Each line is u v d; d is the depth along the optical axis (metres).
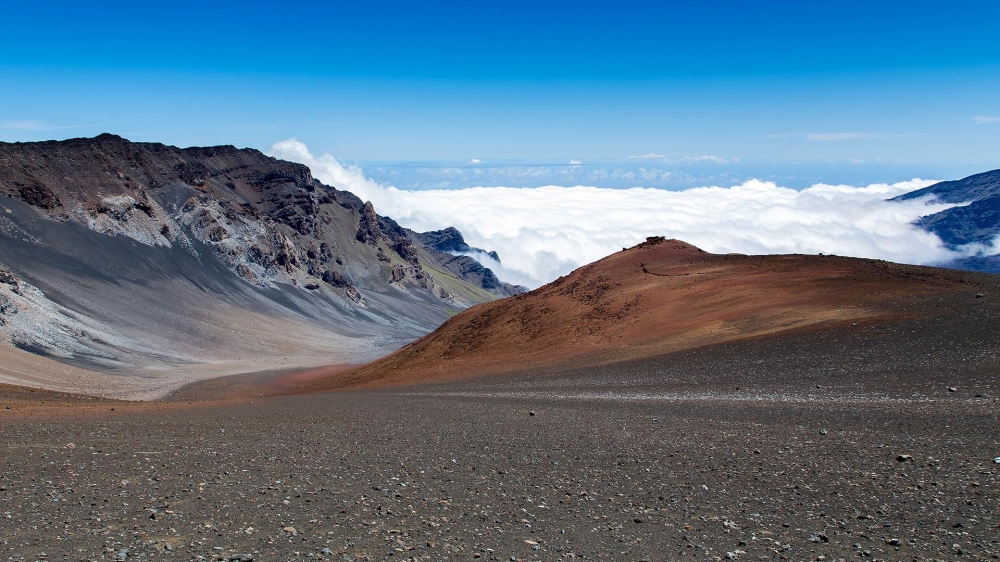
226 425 25.30
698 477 15.51
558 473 16.17
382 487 14.56
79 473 14.96
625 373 38.62
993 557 10.03
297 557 9.90
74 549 9.83
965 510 12.13
